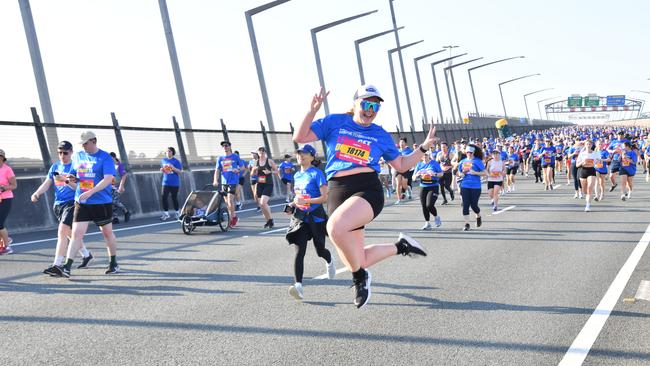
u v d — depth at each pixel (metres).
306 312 6.64
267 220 15.62
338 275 8.78
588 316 6.33
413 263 9.60
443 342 5.51
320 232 7.61
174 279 8.62
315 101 4.84
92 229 15.94
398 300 7.15
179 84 25.78
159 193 21.23
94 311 6.78
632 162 20.44
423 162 14.38
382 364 4.95
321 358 5.11
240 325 6.13
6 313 6.74
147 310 6.79
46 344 5.57
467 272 8.81
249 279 8.55
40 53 20.08
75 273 9.22
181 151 23.44
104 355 5.24
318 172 7.63
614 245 11.07
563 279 8.20
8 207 11.57
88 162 8.77
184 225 14.36
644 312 6.46
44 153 17.44
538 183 32.28
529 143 42.62
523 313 6.49
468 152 13.91
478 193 13.93
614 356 5.10
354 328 5.99
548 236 12.51
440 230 14.15
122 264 10.02
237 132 28.05
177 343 5.56
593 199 21.41
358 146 5.12
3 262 10.45
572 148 22.42
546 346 5.38
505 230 13.70
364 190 5.09
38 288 8.11
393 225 15.41
